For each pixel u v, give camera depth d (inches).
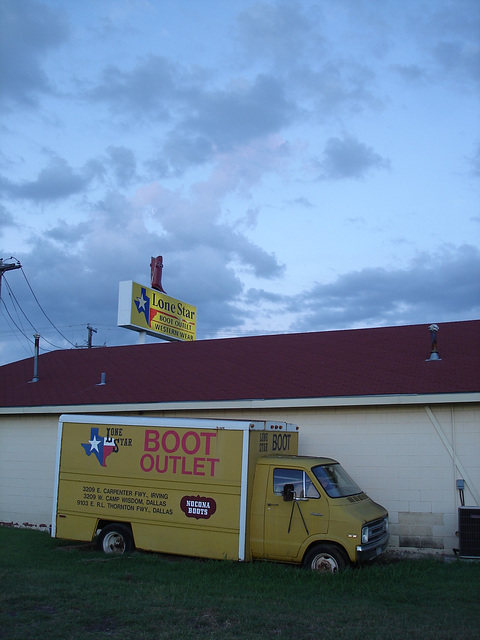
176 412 624.1
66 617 301.6
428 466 521.0
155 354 821.2
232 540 431.5
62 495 500.4
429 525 511.5
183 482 456.1
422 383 535.8
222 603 333.1
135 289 1043.9
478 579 395.2
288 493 415.8
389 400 526.3
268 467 438.0
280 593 356.2
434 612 318.7
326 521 409.1
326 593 357.4
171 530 454.6
